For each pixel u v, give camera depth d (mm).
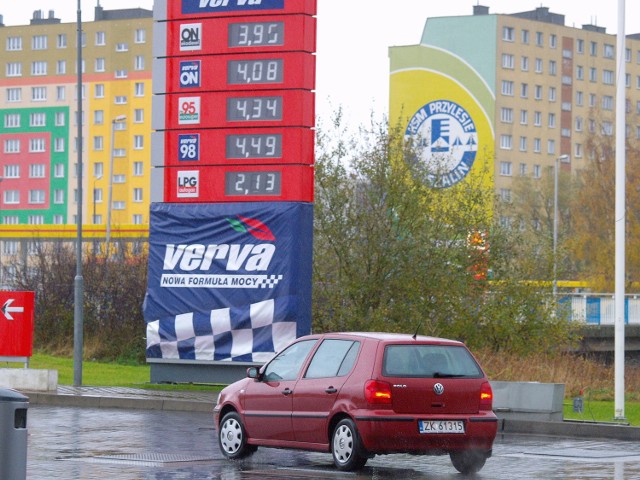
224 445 28266
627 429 36062
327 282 56625
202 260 48812
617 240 40938
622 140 41500
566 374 53562
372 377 25062
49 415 39188
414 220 57062
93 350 71812
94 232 137125
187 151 49094
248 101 48094
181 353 49156
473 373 25953
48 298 75500
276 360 27812
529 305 63375
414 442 24938
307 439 26281
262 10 47875
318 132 57031
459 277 58031
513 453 30766
